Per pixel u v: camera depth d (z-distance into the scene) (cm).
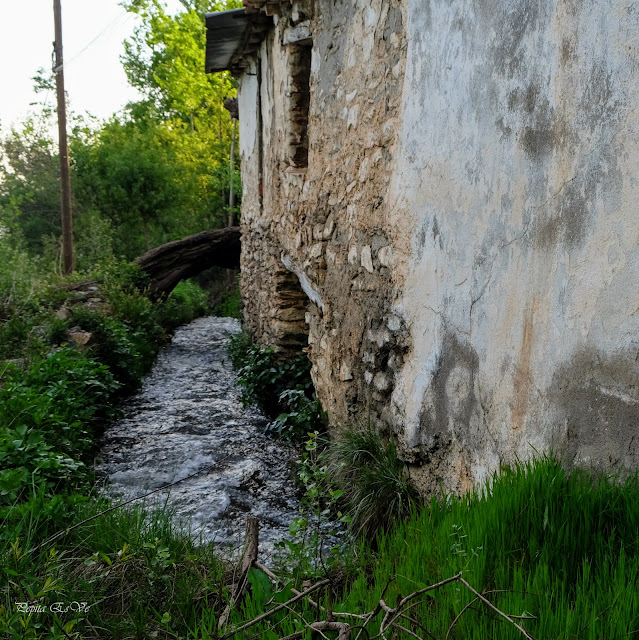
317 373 547
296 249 609
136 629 230
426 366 313
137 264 1216
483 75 253
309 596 227
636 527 166
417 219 324
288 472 473
